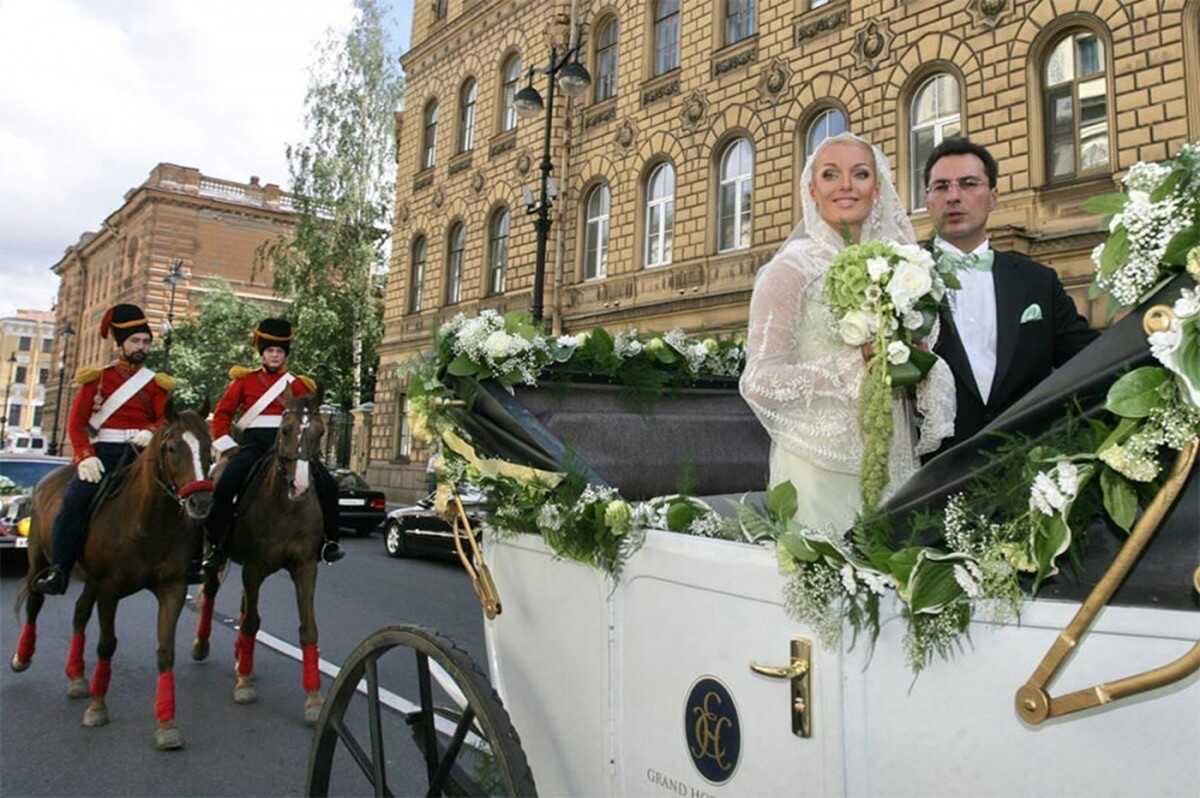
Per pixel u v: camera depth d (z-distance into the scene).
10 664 6.51
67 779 4.30
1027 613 1.38
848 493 2.13
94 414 5.78
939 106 13.30
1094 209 1.60
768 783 1.70
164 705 4.78
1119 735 1.27
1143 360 1.37
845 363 2.08
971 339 2.74
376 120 30.09
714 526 2.08
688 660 1.93
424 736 2.54
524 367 3.11
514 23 22.62
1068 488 1.34
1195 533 1.26
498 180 22.53
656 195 18.52
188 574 5.13
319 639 7.36
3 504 10.94
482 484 2.77
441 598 9.43
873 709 1.54
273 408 6.23
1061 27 11.78
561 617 2.43
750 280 15.88
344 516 16.09
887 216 2.53
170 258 47.81
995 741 1.39
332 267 29.69
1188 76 10.53
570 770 2.35
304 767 4.50
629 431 3.29
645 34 18.89
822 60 14.97
